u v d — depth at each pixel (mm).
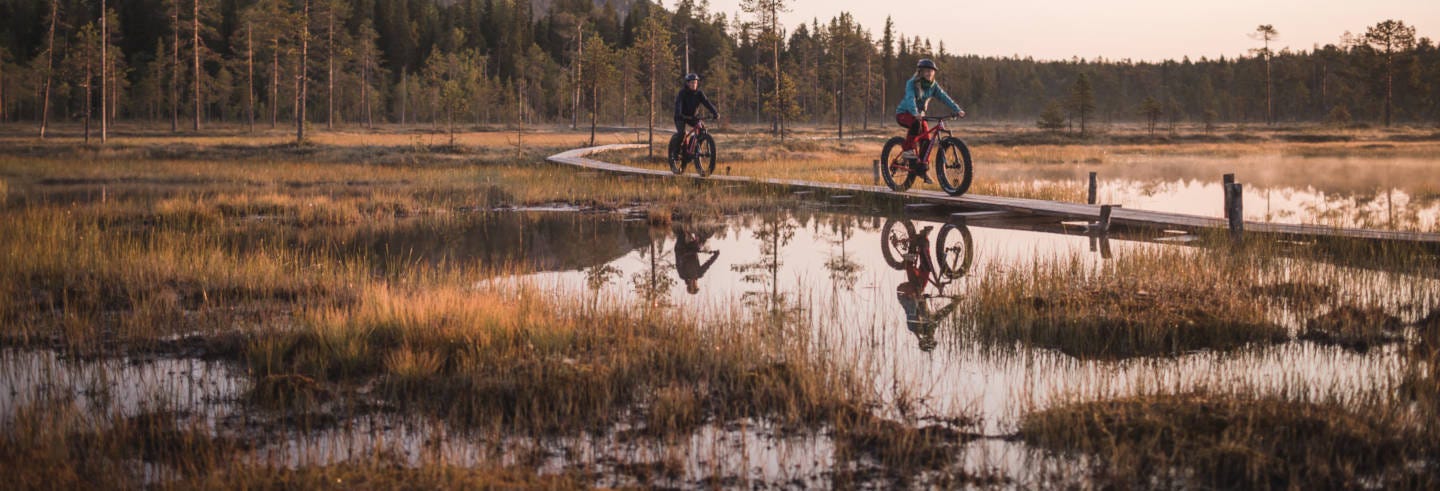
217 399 4691
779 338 5957
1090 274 7828
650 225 13711
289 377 4820
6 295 7023
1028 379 5086
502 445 4020
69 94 94750
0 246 9047
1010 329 6242
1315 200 19938
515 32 143250
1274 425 3957
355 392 4797
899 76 146125
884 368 5344
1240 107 144250
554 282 8609
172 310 6797
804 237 11977
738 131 81188
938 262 9656
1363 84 119438
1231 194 10445
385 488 3426
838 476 3688
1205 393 4469
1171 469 3625
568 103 116250
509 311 6172
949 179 14195
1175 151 52500
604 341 5715
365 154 38469
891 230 12602
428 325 5793
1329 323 6242
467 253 10758
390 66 129250
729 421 4379
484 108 109312
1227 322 6082
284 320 6461
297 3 90375
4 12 127875
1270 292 7496
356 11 129625
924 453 3904
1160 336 5812
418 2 148000
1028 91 185375
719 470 3756
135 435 4082
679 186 18438
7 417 4383
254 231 12898
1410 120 112000
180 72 76250
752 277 8852
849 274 8977
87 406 4570
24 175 24047
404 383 4863
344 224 13922
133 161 32219
